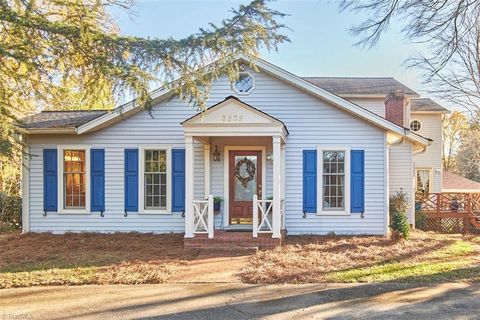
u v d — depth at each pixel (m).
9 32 6.45
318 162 11.65
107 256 8.84
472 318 5.08
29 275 7.21
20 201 14.17
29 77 6.72
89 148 11.92
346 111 11.58
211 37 6.56
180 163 11.84
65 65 6.61
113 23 9.06
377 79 19.64
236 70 7.40
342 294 6.11
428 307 5.50
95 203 11.90
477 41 10.65
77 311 5.42
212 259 8.59
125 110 11.34
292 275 7.15
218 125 9.98
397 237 11.10
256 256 8.77
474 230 15.70
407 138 12.52
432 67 10.48
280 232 10.09
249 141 11.84
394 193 15.41
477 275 7.16
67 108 13.71
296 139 11.70
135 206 11.86
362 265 7.94
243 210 11.84
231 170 11.90
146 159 11.98
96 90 6.83
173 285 6.68
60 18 7.12
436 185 21.61
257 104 11.76
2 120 6.28
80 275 7.23
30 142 11.94
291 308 5.50
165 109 11.87
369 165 11.62
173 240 10.77
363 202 11.59
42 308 5.54
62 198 11.91
